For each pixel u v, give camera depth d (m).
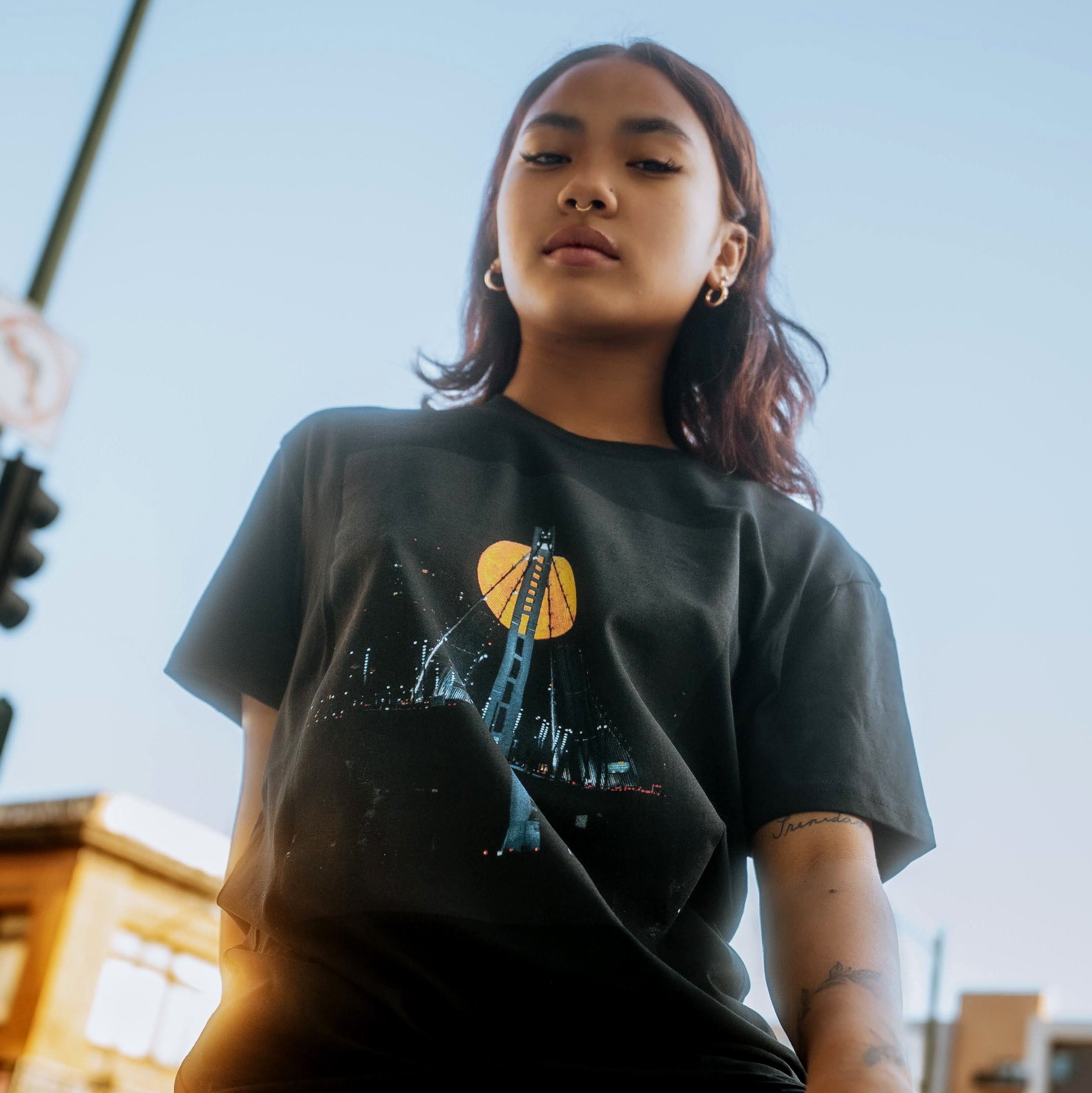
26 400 7.33
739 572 1.32
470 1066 0.96
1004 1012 32.97
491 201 1.75
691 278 1.46
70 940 17.95
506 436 1.36
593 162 1.43
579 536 1.25
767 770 1.23
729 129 1.54
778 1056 1.06
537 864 1.03
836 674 1.29
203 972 19.25
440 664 1.12
